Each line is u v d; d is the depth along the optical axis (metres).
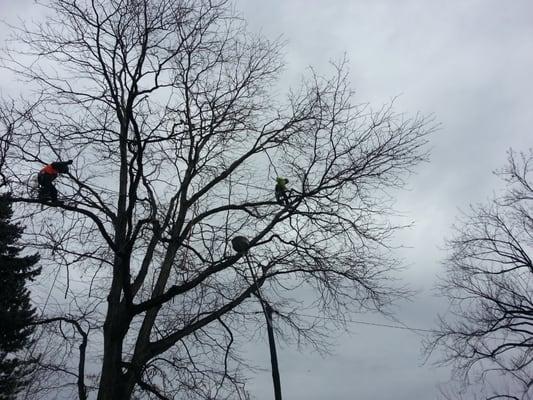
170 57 11.79
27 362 15.59
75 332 12.57
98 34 11.98
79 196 12.00
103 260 11.98
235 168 14.52
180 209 14.07
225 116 13.84
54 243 11.58
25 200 11.47
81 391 11.53
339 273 13.08
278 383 9.80
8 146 11.09
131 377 11.67
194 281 12.27
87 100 12.46
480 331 21.00
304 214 12.89
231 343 12.85
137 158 11.09
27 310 21.48
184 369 12.91
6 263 20.95
